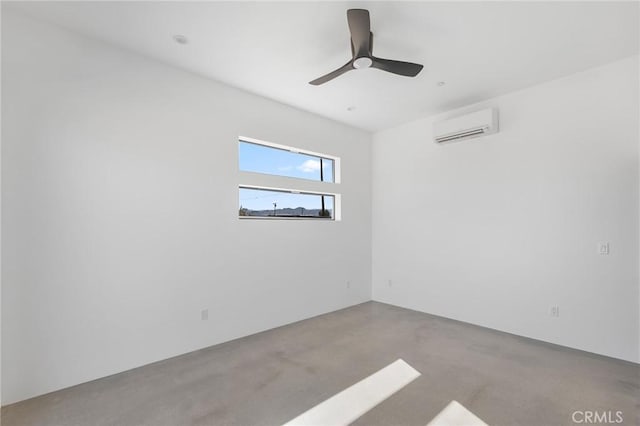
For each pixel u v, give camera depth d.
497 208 3.75
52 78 2.42
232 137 3.49
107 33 2.54
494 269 3.78
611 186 2.98
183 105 3.12
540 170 3.42
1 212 2.21
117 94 2.72
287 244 4.02
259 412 2.14
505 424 2.01
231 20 2.37
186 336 3.10
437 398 2.30
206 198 3.27
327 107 4.10
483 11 2.26
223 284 3.38
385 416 2.09
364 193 5.08
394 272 4.89
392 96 3.75
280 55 2.87
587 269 3.12
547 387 2.44
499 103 3.74
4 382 2.21
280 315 3.91
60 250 2.43
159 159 2.96
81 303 2.52
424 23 2.40
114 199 2.69
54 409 2.18
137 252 2.81
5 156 2.23
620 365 2.80
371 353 3.09
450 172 4.21
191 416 2.10
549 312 3.35
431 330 3.75
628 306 2.89
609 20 2.35
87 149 2.56
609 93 3.00
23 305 2.28
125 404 2.23
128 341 2.75
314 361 2.92
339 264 4.68
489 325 3.82
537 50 2.77
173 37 2.59
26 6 2.22
